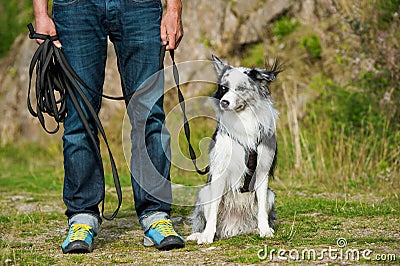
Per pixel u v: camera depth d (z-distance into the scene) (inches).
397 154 385.4
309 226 243.4
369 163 388.5
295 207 290.2
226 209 235.8
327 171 388.8
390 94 398.9
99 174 208.8
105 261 190.1
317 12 539.2
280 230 237.0
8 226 269.3
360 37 415.8
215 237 235.9
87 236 204.2
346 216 264.4
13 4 671.8
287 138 439.2
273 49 539.2
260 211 229.0
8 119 607.5
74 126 203.6
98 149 204.4
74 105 202.2
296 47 530.0
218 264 180.1
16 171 497.4
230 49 555.8
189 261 185.8
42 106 210.4
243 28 558.3
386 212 267.7
